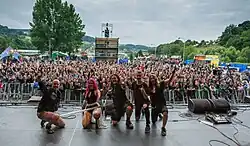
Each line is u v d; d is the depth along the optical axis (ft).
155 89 22.85
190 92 42.37
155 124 24.76
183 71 62.23
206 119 26.91
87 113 23.18
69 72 57.31
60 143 19.30
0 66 61.16
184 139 20.67
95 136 21.02
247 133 22.59
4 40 235.40
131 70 53.11
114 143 19.49
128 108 23.30
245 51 198.70
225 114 29.30
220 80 52.08
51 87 23.00
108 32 134.82
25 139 20.06
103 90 28.40
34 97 35.76
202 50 283.18
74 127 23.45
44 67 60.34
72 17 207.51
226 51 216.33
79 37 211.20
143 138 20.72
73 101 38.96
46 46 195.00
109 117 26.78
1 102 35.29
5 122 24.80
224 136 21.63
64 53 197.06
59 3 198.70
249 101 42.34
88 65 72.33
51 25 197.36
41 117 22.11
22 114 28.22
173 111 31.01
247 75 70.38
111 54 118.01
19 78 44.75
